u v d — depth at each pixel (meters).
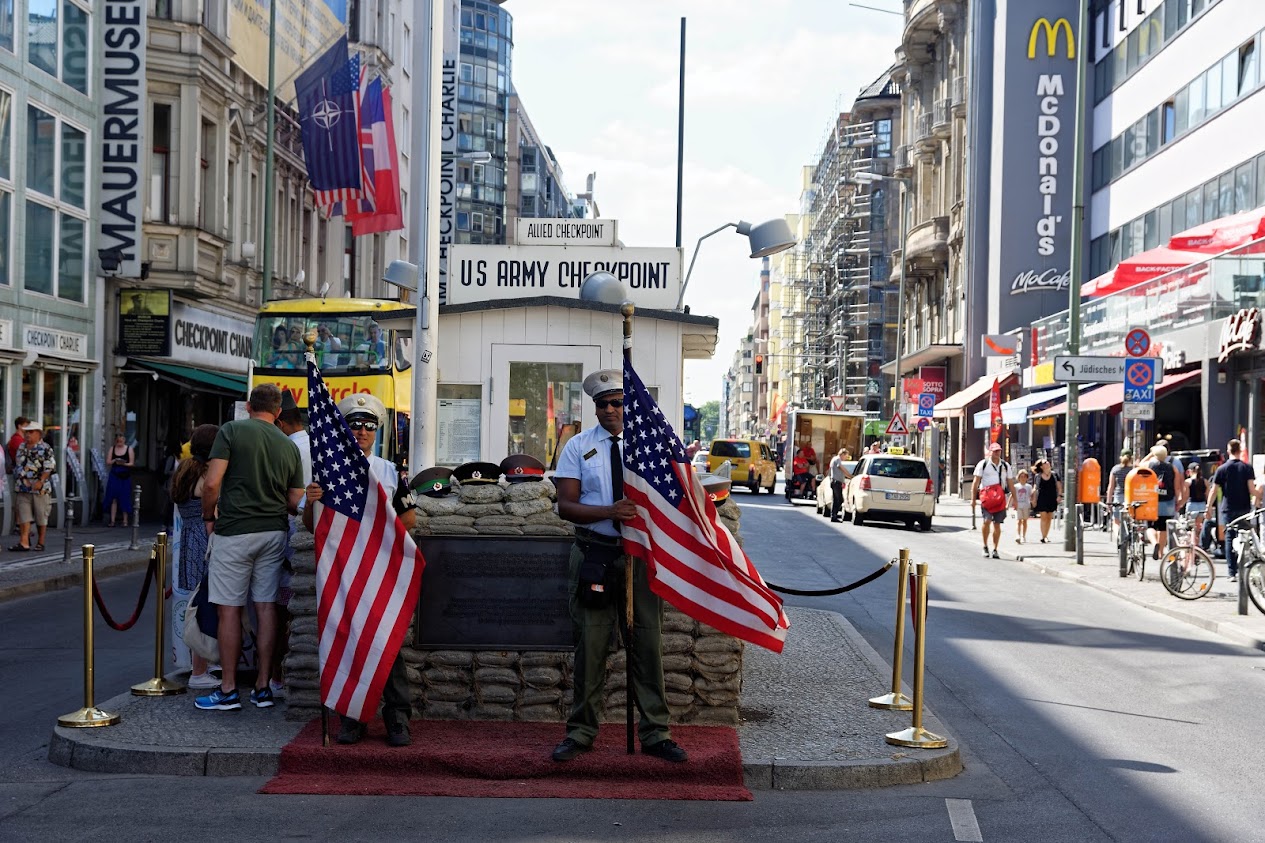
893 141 96.25
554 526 8.59
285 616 9.40
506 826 6.63
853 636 13.15
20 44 24.88
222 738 7.96
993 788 7.73
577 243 15.73
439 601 8.56
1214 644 14.40
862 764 7.66
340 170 35.31
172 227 30.42
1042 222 53.72
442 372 14.93
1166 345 30.39
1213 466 25.91
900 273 62.66
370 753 7.59
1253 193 32.72
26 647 12.51
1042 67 53.72
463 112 114.75
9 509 24.62
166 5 31.12
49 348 26.25
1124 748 8.98
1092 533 32.53
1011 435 52.34
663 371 14.76
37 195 25.70
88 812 6.81
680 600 7.56
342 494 7.94
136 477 31.86
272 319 22.73
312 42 40.31
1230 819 7.18
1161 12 40.44
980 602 17.89
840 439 55.34
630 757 7.59
